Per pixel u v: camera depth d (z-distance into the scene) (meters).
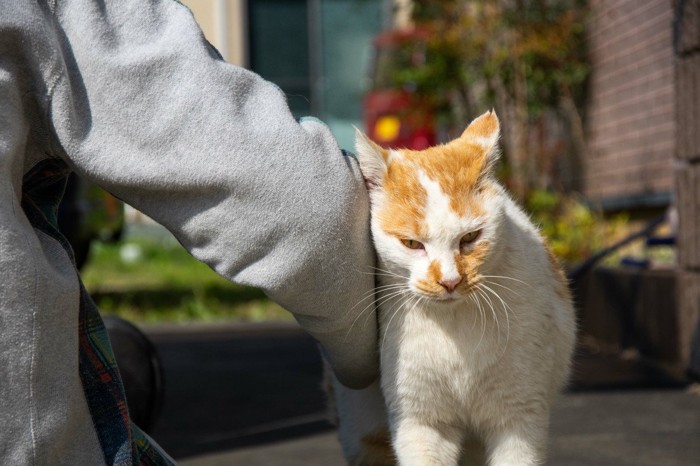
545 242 2.73
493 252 2.37
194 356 6.16
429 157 2.46
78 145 1.52
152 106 1.55
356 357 2.12
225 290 9.12
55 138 1.55
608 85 8.03
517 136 8.75
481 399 2.38
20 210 1.47
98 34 1.54
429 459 2.38
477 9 8.58
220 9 12.53
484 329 2.31
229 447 3.86
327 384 2.95
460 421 2.47
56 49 1.49
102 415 1.60
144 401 3.04
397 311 2.31
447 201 2.33
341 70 13.01
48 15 1.54
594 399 4.48
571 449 3.61
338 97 13.03
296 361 5.94
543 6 8.38
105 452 1.57
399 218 2.30
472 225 2.33
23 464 1.43
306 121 1.76
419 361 2.32
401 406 2.36
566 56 8.42
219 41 12.59
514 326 2.32
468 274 2.29
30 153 1.58
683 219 4.82
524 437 2.41
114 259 11.23
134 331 3.07
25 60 1.48
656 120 7.06
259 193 1.60
